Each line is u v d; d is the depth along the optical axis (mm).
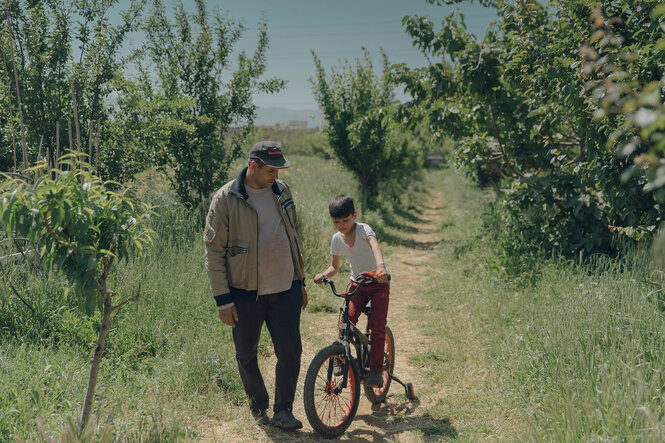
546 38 6539
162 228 7562
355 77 14703
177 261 6695
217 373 4238
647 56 4461
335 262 4062
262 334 5410
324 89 14852
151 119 8859
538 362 4113
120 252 2754
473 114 8438
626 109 1467
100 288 2699
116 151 8625
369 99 14641
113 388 3816
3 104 7480
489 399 3986
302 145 44875
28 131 7750
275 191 3604
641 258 5398
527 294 6133
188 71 9641
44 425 3064
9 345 4000
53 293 4918
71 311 4809
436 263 10383
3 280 4816
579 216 7133
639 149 4473
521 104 7555
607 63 4039
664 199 2109
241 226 3416
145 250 6461
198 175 9594
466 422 3723
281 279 3561
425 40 8125
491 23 8078
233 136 10250
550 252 7324
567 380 3619
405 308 7312
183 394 3949
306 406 3420
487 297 6660
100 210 2721
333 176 20531
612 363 3508
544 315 4949
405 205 21297
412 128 9305
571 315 4461
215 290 3447
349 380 3832
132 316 4996
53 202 2488
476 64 7645
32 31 7535
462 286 7809
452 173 36906
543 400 3619
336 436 3580
